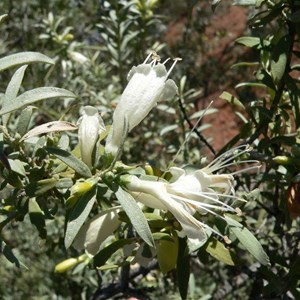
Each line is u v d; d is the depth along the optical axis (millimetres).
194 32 635
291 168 195
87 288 323
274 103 209
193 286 279
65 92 155
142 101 161
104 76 370
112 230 157
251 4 196
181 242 166
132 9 330
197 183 154
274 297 234
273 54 196
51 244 335
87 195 147
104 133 166
